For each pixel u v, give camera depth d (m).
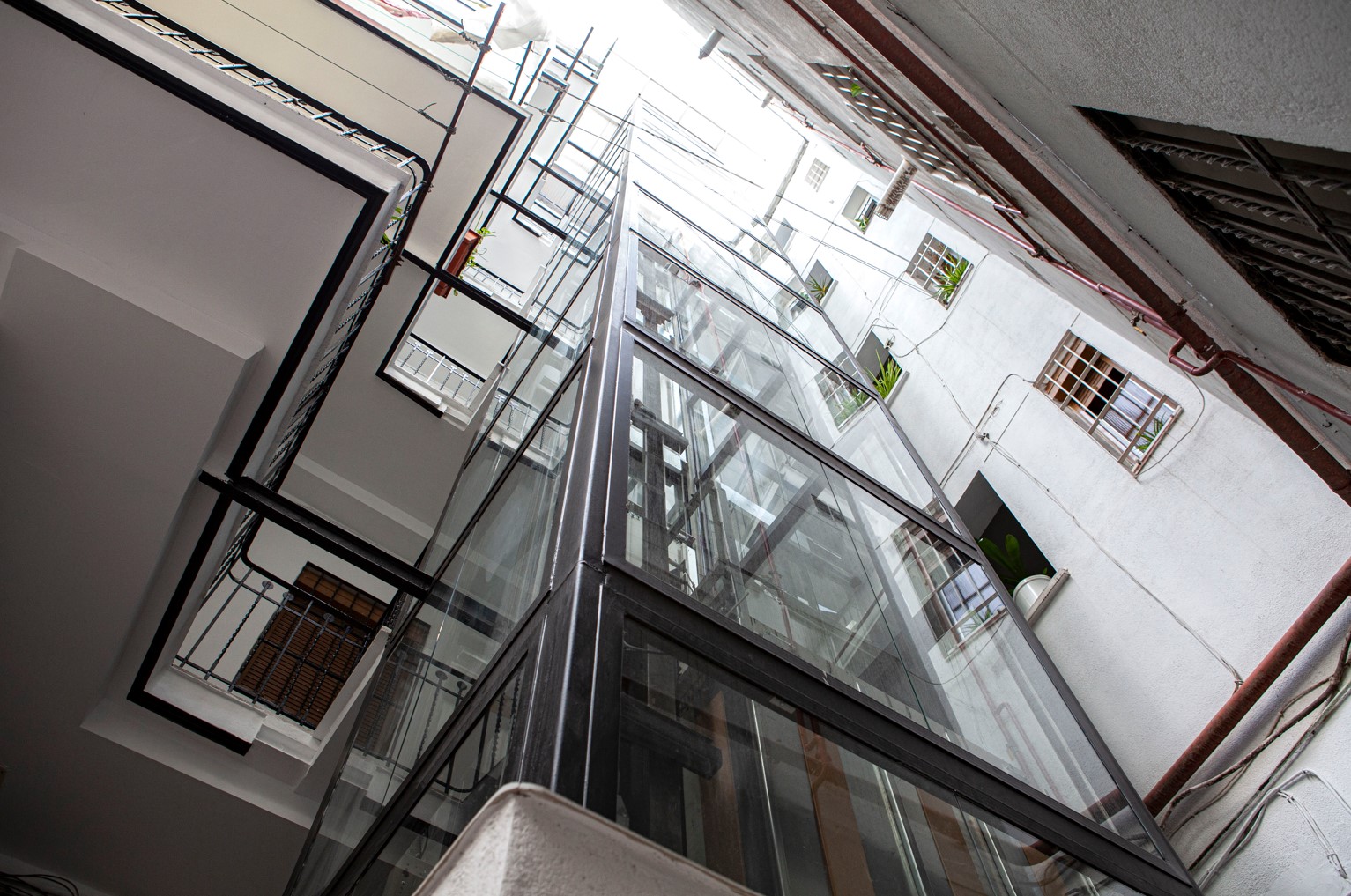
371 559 4.59
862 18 3.01
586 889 1.34
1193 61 1.89
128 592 3.99
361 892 2.63
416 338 8.22
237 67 4.35
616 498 2.72
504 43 6.45
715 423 3.82
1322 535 4.64
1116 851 3.06
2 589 3.96
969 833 2.59
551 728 1.73
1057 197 3.24
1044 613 6.47
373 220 3.78
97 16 3.53
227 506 4.12
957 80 3.19
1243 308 3.25
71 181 3.61
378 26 6.36
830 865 2.05
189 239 3.73
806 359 5.96
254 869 4.62
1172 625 5.39
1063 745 3.62
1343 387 3.18
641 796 1.74
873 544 4.02
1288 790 4.33
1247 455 5.23
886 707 2.88
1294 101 1.74
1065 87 2.60
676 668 2.20
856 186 12.81
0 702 4.18
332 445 7.43
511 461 4.31
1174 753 5.07
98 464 3.80
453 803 2.11
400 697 3.90
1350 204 2.12
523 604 2.54
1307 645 4.52
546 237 11.14
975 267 9.05
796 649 2.88
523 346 7.12
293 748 4.84
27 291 3.54
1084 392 6.89
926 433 8.91
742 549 3.20
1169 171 2.72
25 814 4.45
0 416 3.69
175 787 4.42
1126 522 6.01
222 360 3.70
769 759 2.19
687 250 6.57
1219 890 4.53
